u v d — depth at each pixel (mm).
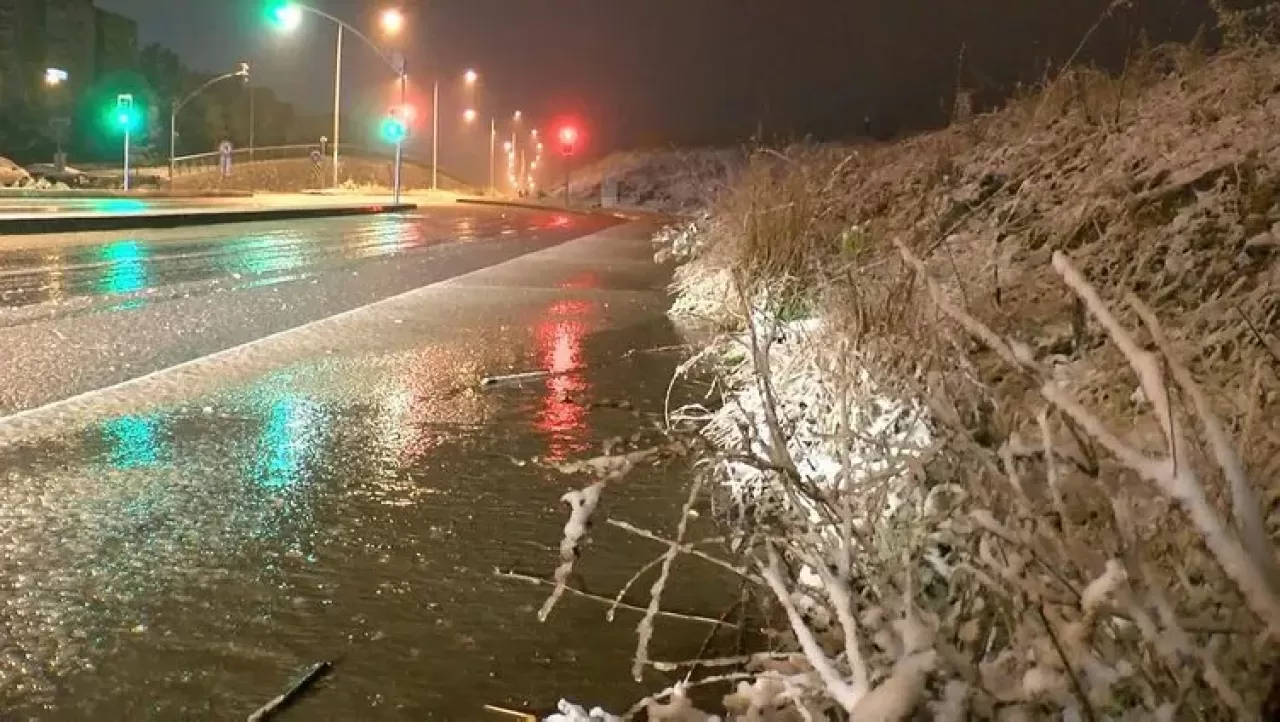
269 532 5133
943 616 3443
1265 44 8945
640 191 64750
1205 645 2742
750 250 9609
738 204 11531
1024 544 2799
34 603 4289
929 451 3494
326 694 3668
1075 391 4637
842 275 6570
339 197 57344
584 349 10203
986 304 5793
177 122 115875
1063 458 3102
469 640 4082
